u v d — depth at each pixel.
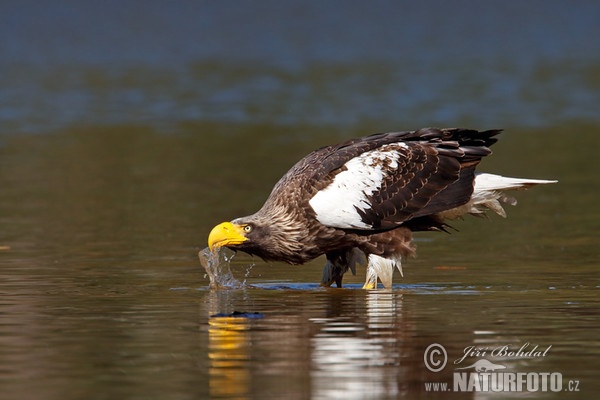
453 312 11.85
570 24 63.25
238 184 22.39
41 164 25.09
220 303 12.50
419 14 66.81
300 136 29.19
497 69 44.81
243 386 9.06
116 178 23.20
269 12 66.81
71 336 10.77
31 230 17.73
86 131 30.44
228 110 34.59
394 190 13.81
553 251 16.11
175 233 17.55
